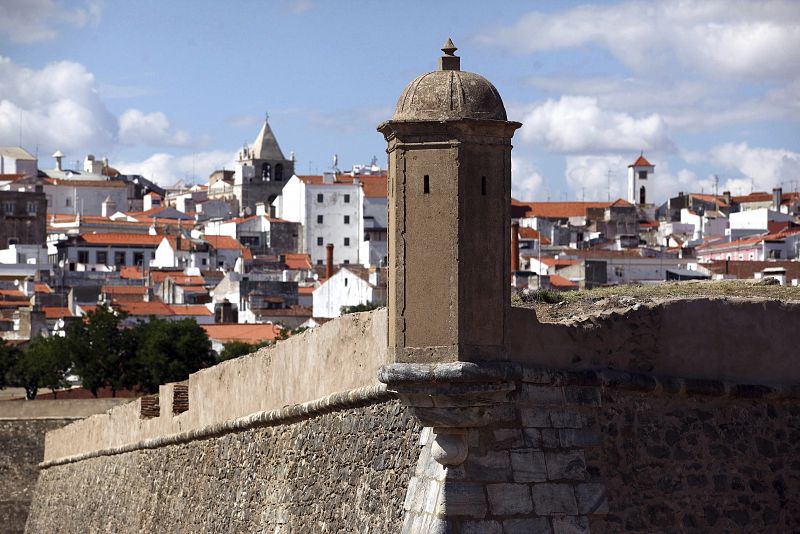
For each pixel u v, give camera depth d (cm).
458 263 2191
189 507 4200
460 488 2222
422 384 2192
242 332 12619
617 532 2312
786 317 2481
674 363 2412
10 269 18950
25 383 10262
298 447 3278
